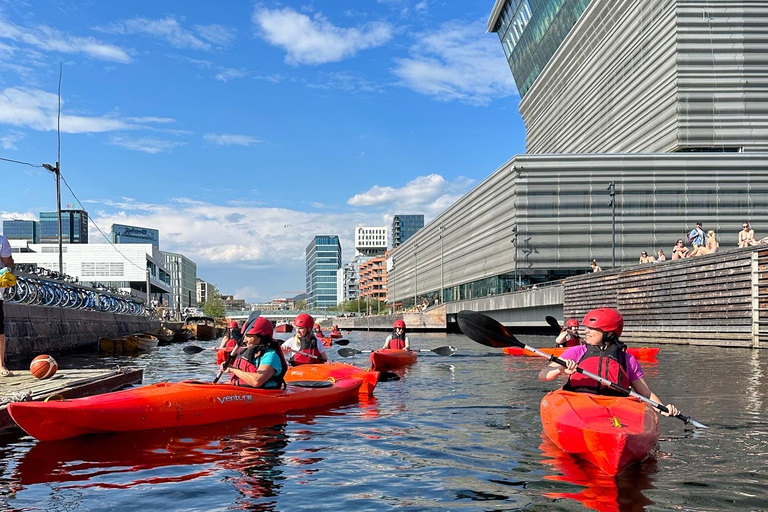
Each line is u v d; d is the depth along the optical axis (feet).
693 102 182.29
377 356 57.26
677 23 180.65
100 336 106.42
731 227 188.55
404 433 26.37
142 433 26.40
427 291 357.00
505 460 21.33
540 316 148.56
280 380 32.91
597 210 193.88
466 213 268.00
